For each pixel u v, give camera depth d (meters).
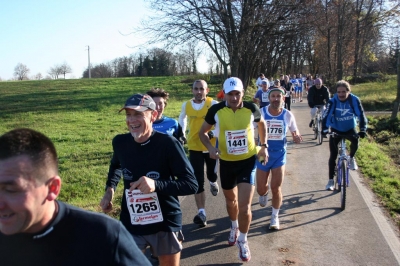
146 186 2.69
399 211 5.78
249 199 4.16
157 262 4.19
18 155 1.51
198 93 5.46
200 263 4.23
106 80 49.09
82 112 21.06
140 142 3.02
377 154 9.77
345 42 36.50
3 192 1.51
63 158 9.60
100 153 10.16
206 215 5.72
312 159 9.47
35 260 1.59
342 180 5.95
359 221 5.40
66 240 1.62
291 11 18.92
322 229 5.15
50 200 1.60
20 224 1.53
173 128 4.89
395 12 28.72
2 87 41.97
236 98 4.34
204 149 5.42
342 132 6.61
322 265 4.18
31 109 23.09
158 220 3.04
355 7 34.00
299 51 33.19
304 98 34.81
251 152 4.39
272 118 5.18
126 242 1.72
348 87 6.43
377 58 49.19
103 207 3.22
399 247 4.58
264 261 4.28
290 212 5.82
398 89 15.19
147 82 43.53
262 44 20.97
